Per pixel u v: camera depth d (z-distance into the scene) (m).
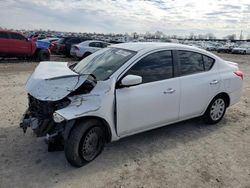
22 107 6.14
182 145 4.45
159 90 4.19
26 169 3.57
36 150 4.09
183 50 4.66
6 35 15.53
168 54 4.44
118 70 3.91
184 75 4.60
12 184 3.25
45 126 3.58
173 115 4.50
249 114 6.32
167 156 4.07
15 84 8.77
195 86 4.68
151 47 4.33
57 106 3.59
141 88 4.02
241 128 5.36
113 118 3.81
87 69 4.31
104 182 3.37
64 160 3.84
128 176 3.51
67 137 3.53
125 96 3.84
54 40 24.84
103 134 3.86
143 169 3.69
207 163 3.91
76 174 3.50
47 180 3.35
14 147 4.16
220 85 5.11
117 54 4.36
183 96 4.53
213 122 5.37
